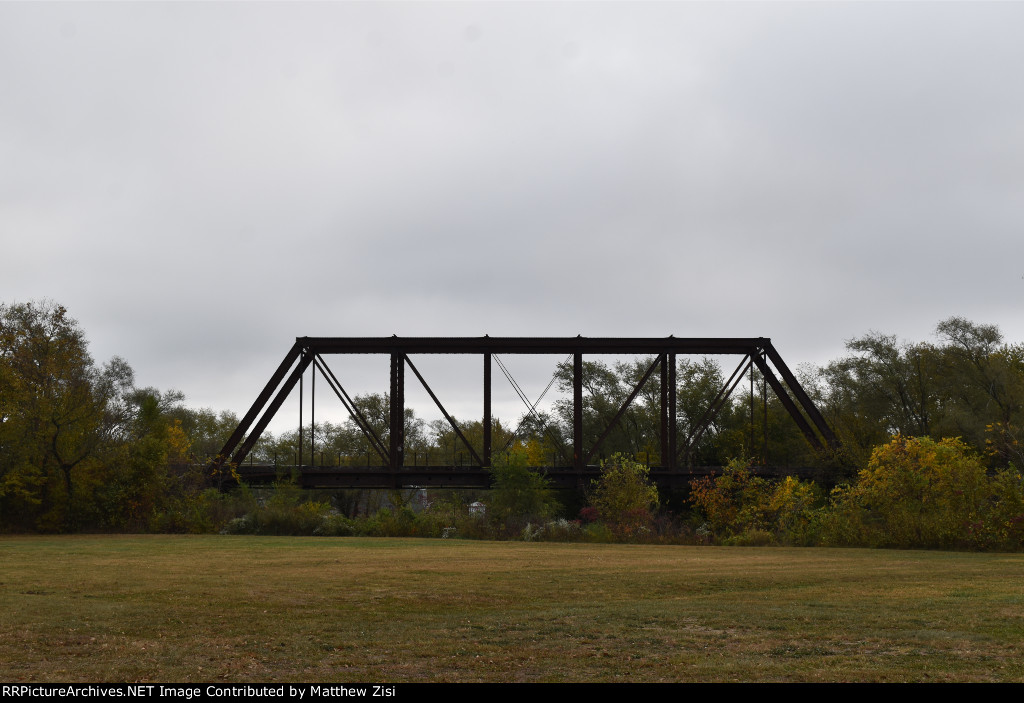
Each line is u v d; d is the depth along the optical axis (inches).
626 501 1763.0
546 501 2276.1
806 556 1205.7
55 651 510.0
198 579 884.6
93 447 2009.1
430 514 1911.9
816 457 2209.6
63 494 1946.4
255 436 2240.4
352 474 2244.1
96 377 2659.9
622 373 3425.2
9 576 913.5
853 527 1478.8
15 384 1935.3
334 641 544.4
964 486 1411.2
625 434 3314.5
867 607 679.1
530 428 3393.2
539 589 807.7
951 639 540.1
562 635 567.2
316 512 2026.3
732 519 1694.1
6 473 1891.0
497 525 1754.4
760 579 885.8
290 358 2261.3
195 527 1903.3
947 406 2596.0
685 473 2220.7
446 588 813.2
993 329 2603.3
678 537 1614.2
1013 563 1072.2
